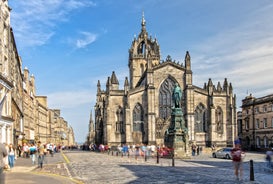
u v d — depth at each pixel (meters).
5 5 53.09
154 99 103.56
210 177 30.38
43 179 28.36
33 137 116.69
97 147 123.88
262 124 107.75
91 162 52.81
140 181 27.45
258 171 37.66
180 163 50.16
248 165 47.31
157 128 103.06
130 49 139.00
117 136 103.44
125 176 31.30
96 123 155.12
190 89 104.56
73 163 50.50
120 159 62.06
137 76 134.88
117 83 122.06
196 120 106.88
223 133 105.88
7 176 30.72
